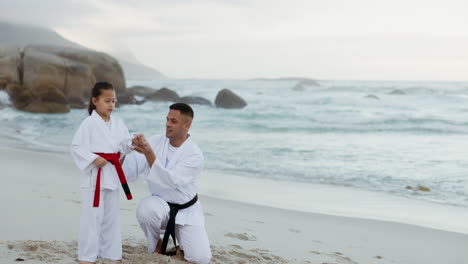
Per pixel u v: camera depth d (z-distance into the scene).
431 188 9.45
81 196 6.40
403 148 14.87
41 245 3.89
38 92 27.84
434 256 5.21
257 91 52.00
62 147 13.43
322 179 10.09
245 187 8.88
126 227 5.02
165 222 3.97
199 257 3.87
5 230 4.34
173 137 3.90
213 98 51.34
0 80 27.41
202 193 8.12
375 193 8.87
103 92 3.60
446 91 39.47
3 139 14.55
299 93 46.41
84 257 3.54
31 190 6.50
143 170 3.97
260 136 17.73
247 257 4.34
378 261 4.88
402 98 35.06
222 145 15.05
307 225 6.16
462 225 6.75
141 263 3.70
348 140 16.91
